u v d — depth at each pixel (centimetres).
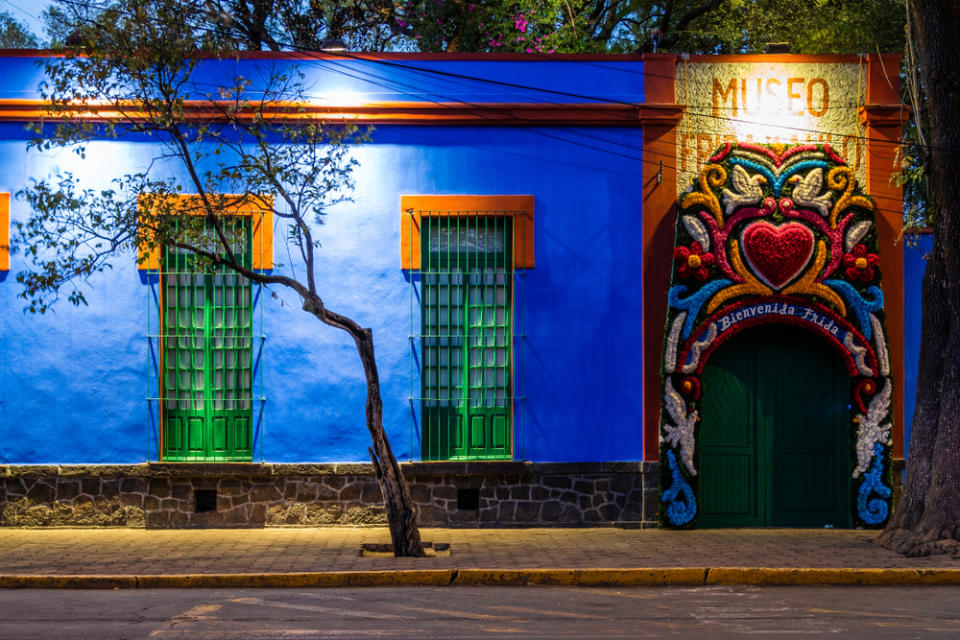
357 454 1341
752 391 1372
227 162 1341
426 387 1351
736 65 1369
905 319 1378
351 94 1352
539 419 1349
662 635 775
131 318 1340
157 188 1253
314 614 855
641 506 1342
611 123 1359
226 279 1355
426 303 1356
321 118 1340
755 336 1377
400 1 2141
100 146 1339
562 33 1958
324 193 1241
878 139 1364
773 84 1371
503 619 835
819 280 1346
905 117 1369
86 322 1336
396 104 1345
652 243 1355
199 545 1192
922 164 1213
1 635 776
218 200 1180
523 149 1359
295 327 1345
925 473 1181
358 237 1351
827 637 770
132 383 1337
